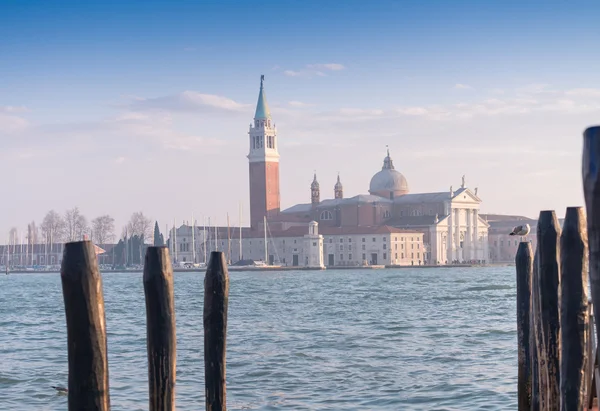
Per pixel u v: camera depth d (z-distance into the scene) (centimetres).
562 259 1476
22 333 6103
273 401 3325
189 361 4281
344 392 3469
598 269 951
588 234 960
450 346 4819
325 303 9450
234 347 4984
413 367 4038
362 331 5891
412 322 6575
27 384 3741
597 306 966
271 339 5425
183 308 8600
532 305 1934
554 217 1714
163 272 1574
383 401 3269
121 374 3916
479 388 3428
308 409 3170
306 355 4562
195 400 3288
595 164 940
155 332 1575
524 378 2269
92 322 1291
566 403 1484
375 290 12625
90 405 1293
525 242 2281
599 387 1605
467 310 7919
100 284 1308
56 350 4956
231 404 3291
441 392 3384
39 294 13100
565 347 1480
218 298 1842
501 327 5900
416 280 16938
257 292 12512
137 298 11288
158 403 1577
